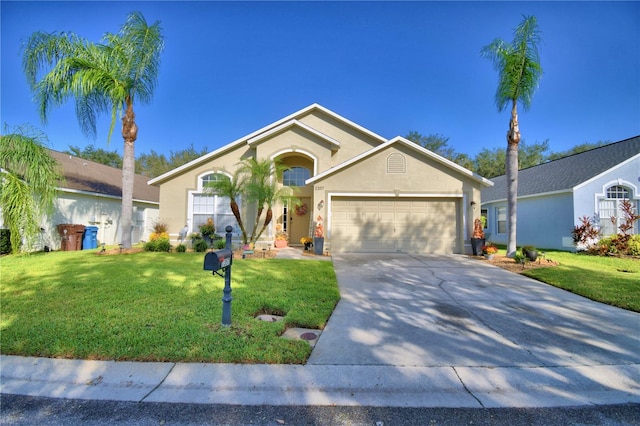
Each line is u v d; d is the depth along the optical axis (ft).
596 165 48.49
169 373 10.19
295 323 14.76
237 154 46.75
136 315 14.85
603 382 10.19
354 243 40.96
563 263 33.09
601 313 16.94
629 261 35.09
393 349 12.30
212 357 10.99
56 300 17.16
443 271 28.17
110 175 65.51
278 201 42.19
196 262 29.99
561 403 9.09
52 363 10.66
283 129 44.86
